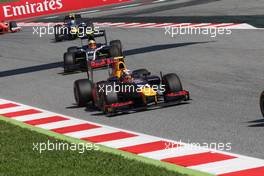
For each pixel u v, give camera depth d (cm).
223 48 9212
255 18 12400
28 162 4122
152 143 4444
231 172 3594
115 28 13888
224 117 5031
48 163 4056
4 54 11594
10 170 3969
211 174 3581
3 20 10400
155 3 19438
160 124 5003
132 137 4678
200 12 14750
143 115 5391
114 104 5422
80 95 6012
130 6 19625
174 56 9038
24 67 9700
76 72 8638
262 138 4291
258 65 7469
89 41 8625
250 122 4781
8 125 5484
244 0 16250
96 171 3762
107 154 4188
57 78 8288
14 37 14475
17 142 4759
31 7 10569
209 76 7119
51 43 12619
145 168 3747
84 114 5744
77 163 3997
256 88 6128
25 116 5962
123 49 10450
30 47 12288
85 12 19325
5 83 8375
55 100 6662
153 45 10538
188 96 5631
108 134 4850
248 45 9212
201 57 8638
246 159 3838
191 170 3694
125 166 3825
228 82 6606
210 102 5678
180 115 5247
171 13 15475
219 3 16362
